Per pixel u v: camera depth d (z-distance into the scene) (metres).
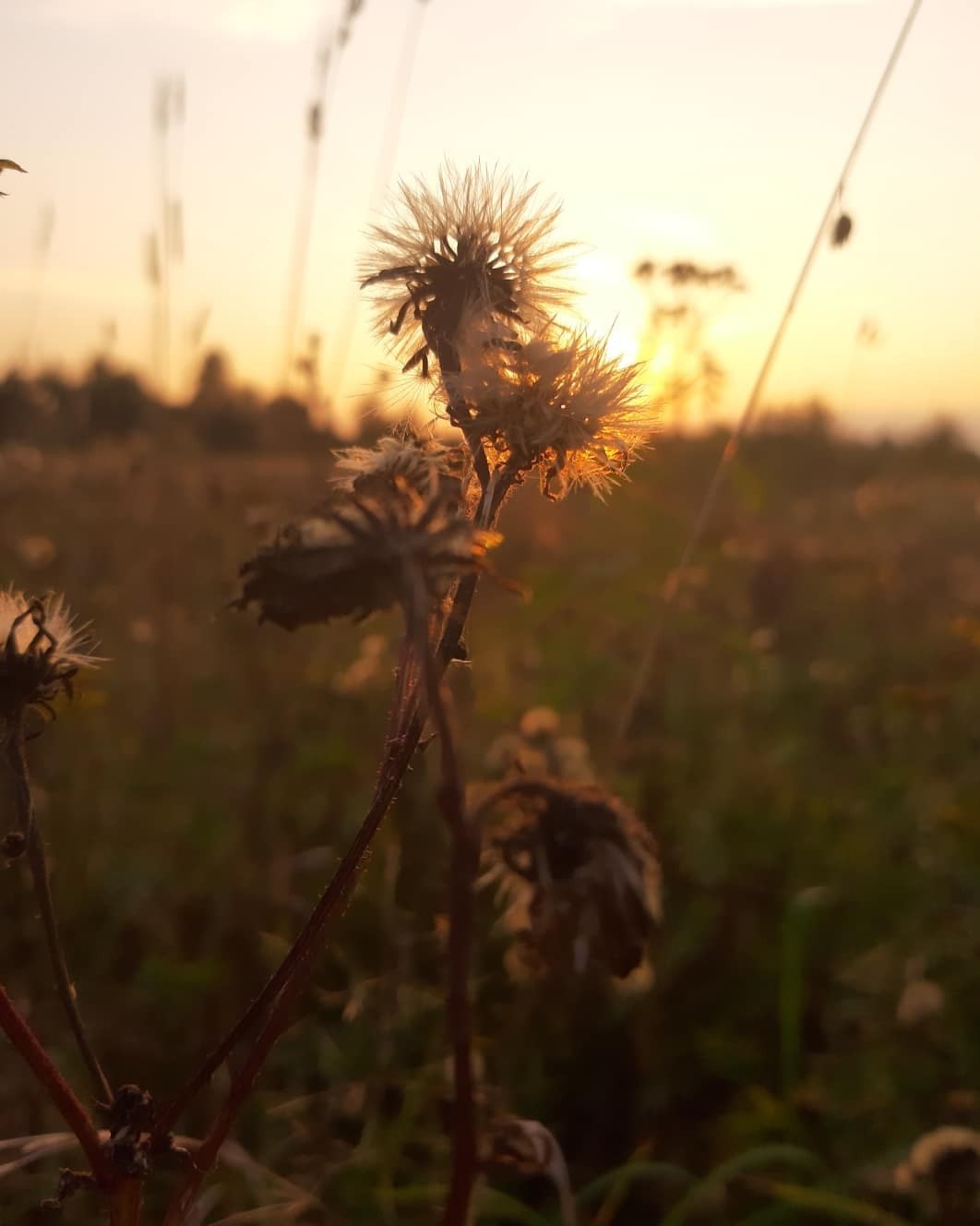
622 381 1.48
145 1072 2.97
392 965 3.11
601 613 5.05
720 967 3.53
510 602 5.51
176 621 5.62
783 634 6.26
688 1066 3.20
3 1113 2.63
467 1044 1.10
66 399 7.38
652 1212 2.87
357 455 1.50
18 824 1.38
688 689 5.11
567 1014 3.18
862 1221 2.68
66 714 4.39
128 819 4.04
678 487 6.92
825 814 4.15
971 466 12.29
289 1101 2.79
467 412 1.45
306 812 4.02
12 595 1.52
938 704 4.68
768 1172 2.87
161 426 6.63
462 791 1.05
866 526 9.30
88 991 3.18
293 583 1.05
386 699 4.75
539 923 1.21
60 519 7.04
